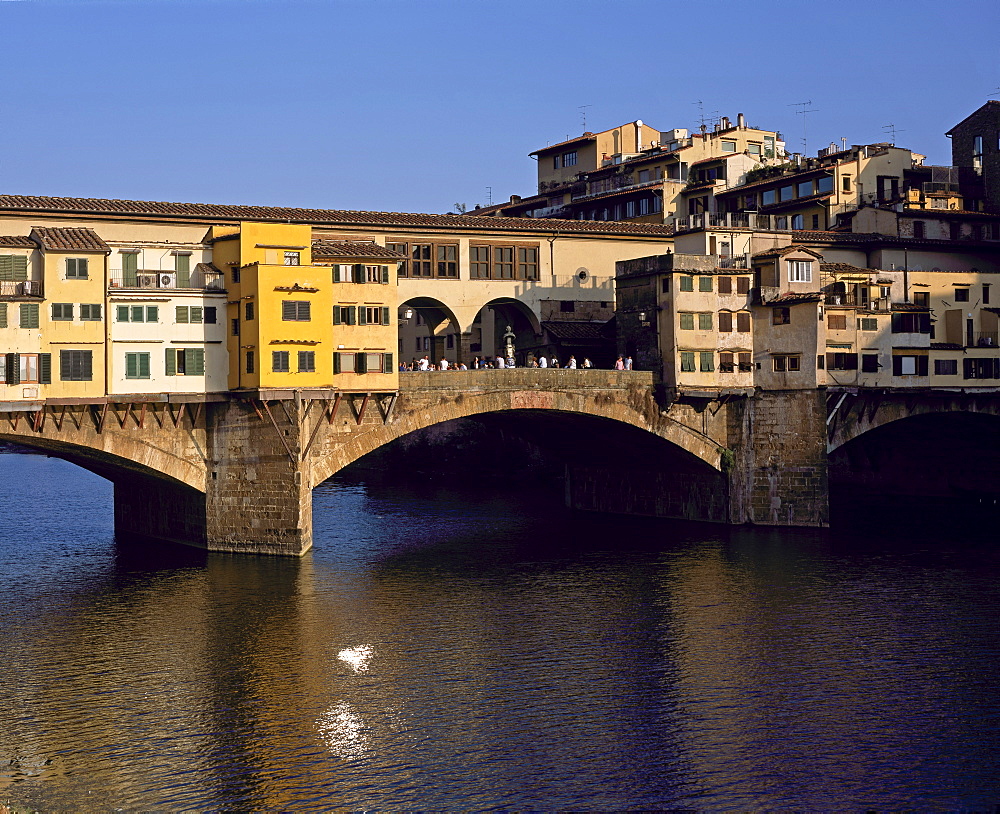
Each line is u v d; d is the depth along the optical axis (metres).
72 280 74.00
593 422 93.25
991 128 125.62
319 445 80.69
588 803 42.31
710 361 94.25
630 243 105.31
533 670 56.59
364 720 49.84
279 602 68.62
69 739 47.53
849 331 96.94
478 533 93.69
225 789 43.12
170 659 57.78
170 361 77.12
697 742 47.75
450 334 122.88
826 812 41.91
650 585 74.12
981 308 106.31
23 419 73.12
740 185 128.00
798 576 76.62
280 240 78.56
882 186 123.88
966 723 49.94
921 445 115.88
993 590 72.62
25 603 68.19
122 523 94.38
